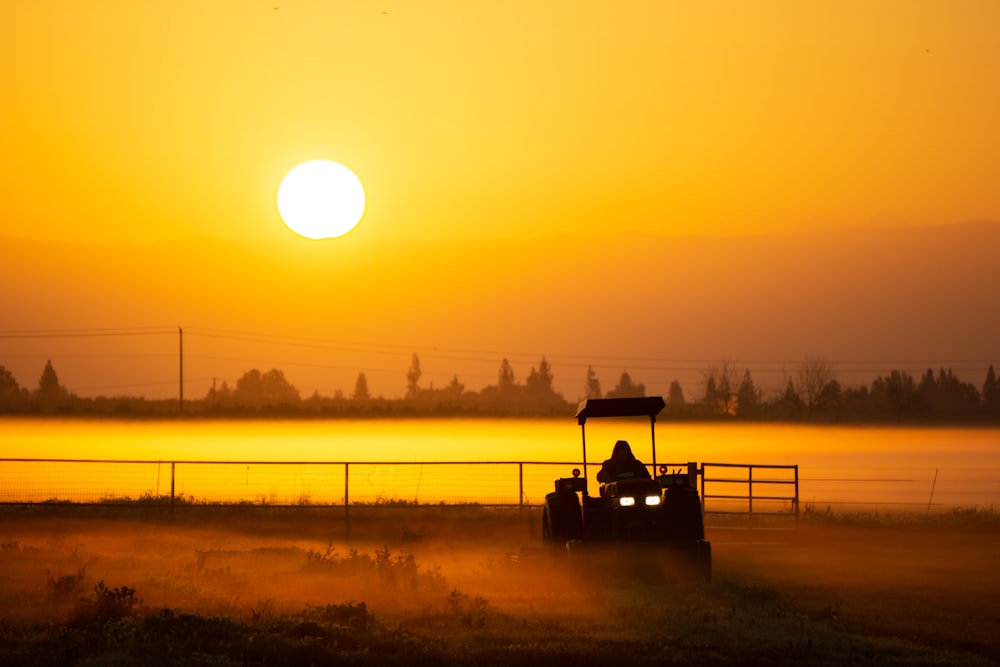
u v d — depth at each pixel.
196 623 56.12
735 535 115.19
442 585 72.44
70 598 65.69
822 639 55.97
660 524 74.50
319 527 119.00
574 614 62.69
